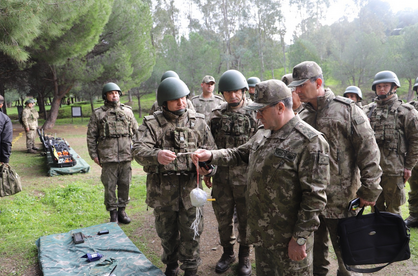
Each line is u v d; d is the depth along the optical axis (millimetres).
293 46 25469
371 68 18531
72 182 7395
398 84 4109
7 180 4875
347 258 2441
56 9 8836
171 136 3047
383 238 2424
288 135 2182
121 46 17766
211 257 3932
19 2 6906
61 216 5289
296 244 2133
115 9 17672
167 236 3193
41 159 10102
